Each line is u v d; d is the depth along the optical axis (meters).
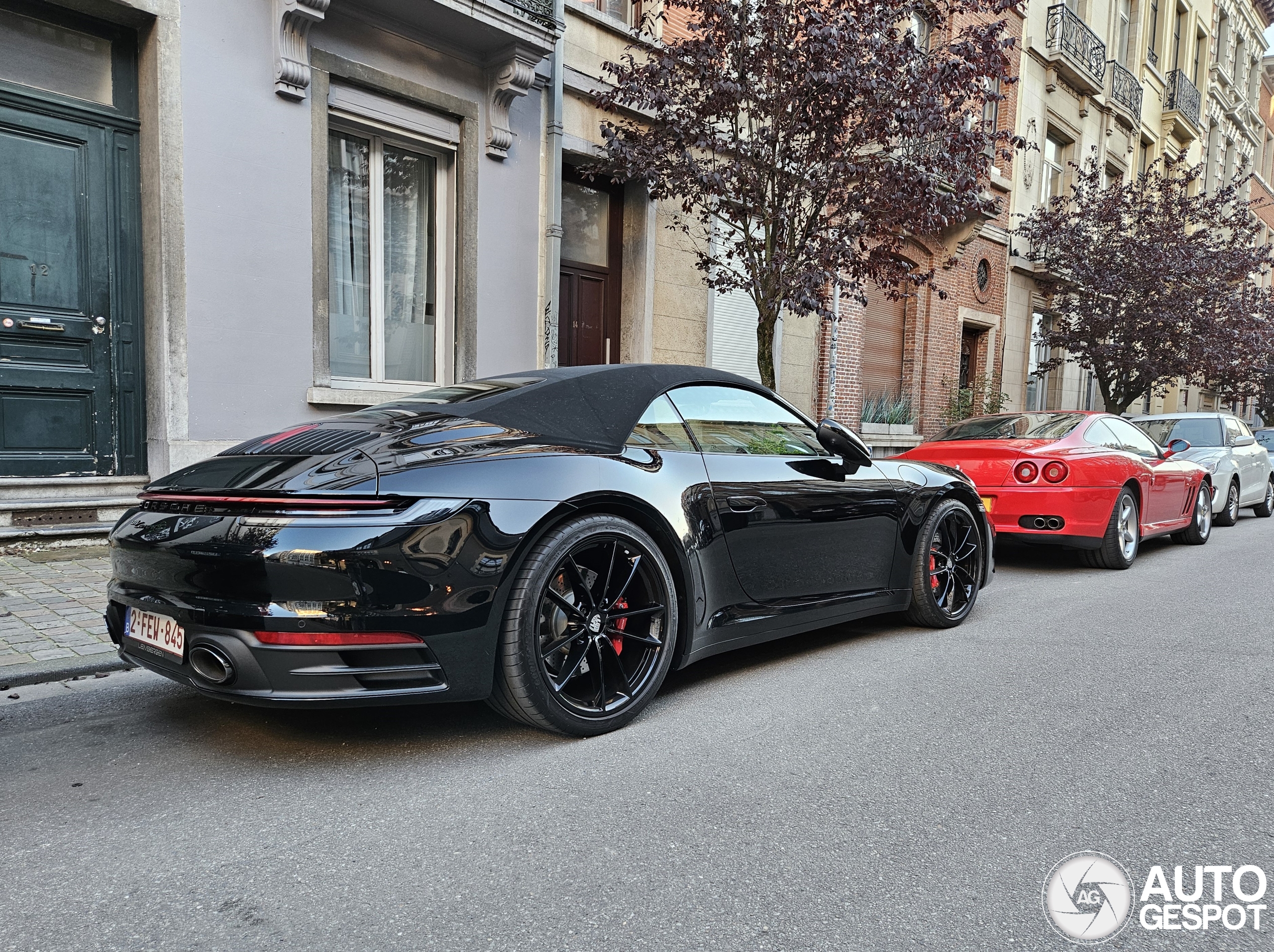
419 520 2.49
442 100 7.76
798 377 11.97
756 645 4.27
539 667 2.73
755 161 7.18
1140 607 5.26
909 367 14.60
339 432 2.93
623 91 7.39
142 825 2.27
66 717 3.06
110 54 6.11
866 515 4.05
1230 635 4.48
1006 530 6.42
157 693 3.33
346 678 2.43
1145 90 22.41
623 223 10.05
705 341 10.66
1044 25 17.00
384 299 7.88
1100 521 6.39
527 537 2.68
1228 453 10.59
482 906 1.89
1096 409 21.41
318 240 6.97
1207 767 2.72
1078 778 2.62
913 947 1.75
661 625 3.08
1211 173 28.39
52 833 2.22
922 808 2.41
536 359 8.77
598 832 2.24
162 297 6.14
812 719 3.13
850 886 1.99
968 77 6.93
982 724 3.09
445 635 2.53
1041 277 17.61
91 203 6.06
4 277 5.72
